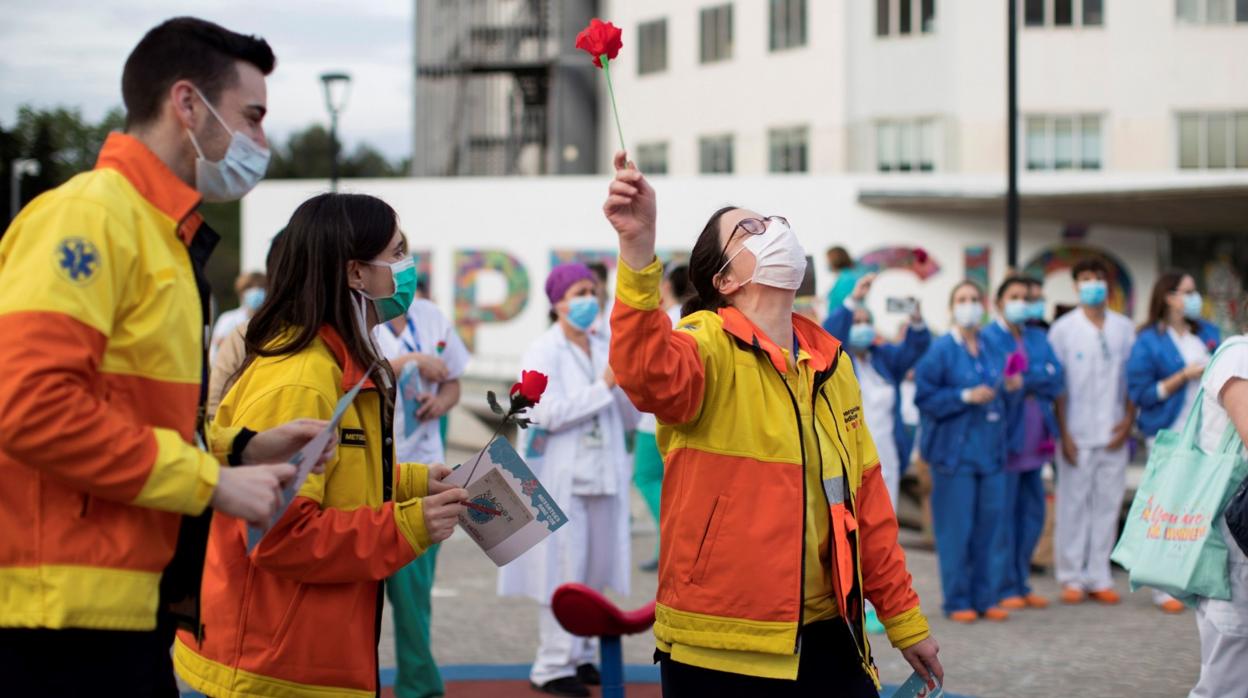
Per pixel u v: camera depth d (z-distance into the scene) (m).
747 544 3.26
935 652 3.59
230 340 4.97
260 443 2.92
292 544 2.99
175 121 2.67
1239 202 19.42
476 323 24.81
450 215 24.88
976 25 25.36
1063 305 10.32
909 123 26.06
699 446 3.33
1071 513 8.69
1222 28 25.11
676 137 29.42
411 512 3.10
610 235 24.06
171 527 2.61
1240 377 4.39
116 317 2.52
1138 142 25.20
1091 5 25.25
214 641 3.15
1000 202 20.58
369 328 3.36
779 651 3.21
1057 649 7.14
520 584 6.25
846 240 22.47
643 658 6.94
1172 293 8.59
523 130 31.98
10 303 2.39
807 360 3.49
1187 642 7.32
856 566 3.42
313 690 3.09
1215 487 4.47
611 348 3.15
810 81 26.98
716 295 3.56
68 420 2.34
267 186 24.84
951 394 7.91
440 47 31.86
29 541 2.46
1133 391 8.59
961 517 7.99
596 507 6.36
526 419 3.41
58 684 2.50
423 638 5.77
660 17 29.69
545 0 30.92
